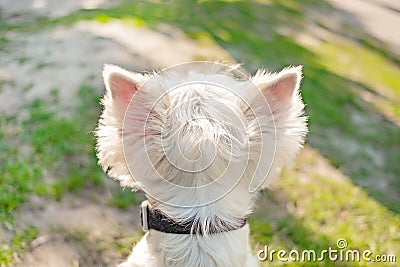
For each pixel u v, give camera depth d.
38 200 1.21
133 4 2.97
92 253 1.13
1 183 1.24
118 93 0.76
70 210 1.21
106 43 2.06
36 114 1.51
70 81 1.72
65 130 1.44
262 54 2.48
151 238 0.78
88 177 1.28
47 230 1.15
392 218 1.43
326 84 2.36
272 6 3.52
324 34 3.36
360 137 1.92
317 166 1.63
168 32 2.38
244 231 0.77
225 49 2.39
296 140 0.78
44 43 2.03
